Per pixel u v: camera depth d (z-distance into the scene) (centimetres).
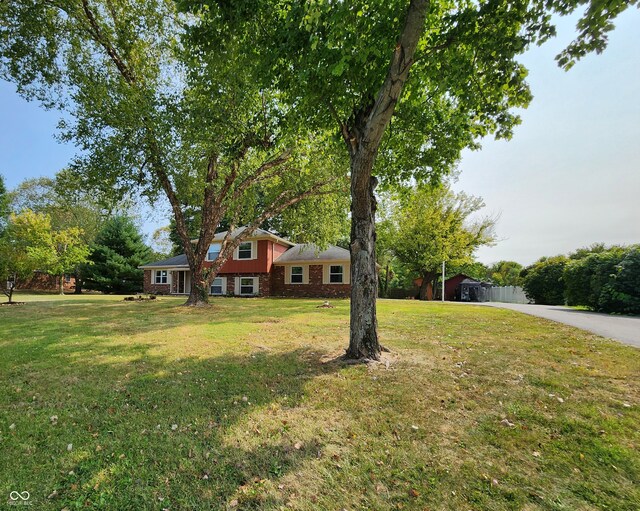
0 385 378
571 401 323
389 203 2320
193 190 1080
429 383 376
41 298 1845
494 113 503
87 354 516
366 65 423
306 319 928
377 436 263
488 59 426
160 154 944
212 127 800
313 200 1509
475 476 211
